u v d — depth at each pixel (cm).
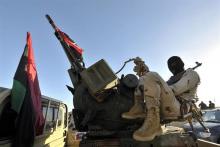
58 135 600
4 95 331
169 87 405
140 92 414
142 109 415
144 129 380
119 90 433
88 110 424
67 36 525
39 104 394
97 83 412
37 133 407
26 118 350
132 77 433
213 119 1205
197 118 470
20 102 354
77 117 446
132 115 413
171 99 400
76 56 512
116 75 421
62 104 654
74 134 689
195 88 444
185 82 430
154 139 393
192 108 447
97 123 434
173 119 412
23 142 344
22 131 345
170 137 396
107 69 418
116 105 426
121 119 429
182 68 477
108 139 406
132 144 396
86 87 433
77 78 479
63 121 662
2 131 324
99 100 421
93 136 424
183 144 396
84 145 405
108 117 427
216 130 1045
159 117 386
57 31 519
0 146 310
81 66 496
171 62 482
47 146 496
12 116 360
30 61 386
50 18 528
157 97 387
